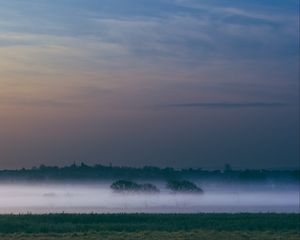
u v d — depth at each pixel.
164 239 55.94
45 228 64.06
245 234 59.59
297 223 69.00
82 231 62.88
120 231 63.12
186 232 61.38
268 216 78.12
